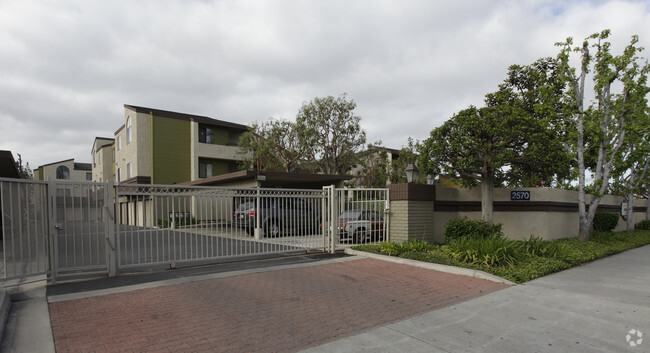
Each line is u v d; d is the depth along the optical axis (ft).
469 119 33.53
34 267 20.01
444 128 35.06
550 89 40.22
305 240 33.27
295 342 13.51
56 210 20.99
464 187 43.16
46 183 20.66
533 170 37.19
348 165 75.82
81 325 14.67
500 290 21.26
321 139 72.49
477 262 26.53
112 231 22.97
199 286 20.98
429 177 40.42
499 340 14.01
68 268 21.24
